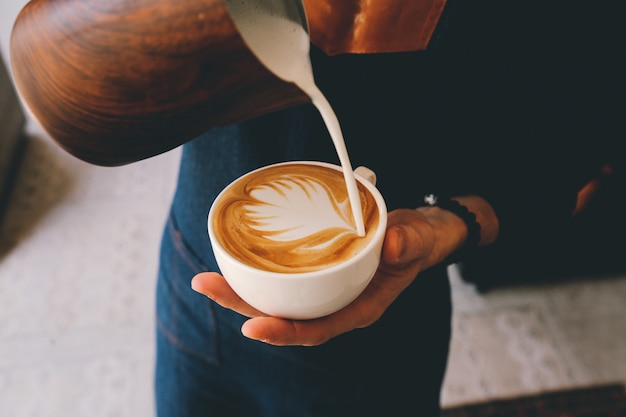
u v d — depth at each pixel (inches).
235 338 18.4
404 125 15.8
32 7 10.0
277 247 12.5
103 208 46.9
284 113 15.5
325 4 13.7
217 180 16.9
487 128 16.1
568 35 14.7
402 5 13.6
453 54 14.5
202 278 12.7
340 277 11.7
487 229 16.2
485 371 35.5
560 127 16.1
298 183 14.1
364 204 13.3
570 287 41.0
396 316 17.9
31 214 46.1
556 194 16.5
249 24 10.9
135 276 41.3
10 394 34.0
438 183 17.2
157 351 21.1
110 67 9.4
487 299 40.3
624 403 33.6
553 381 34.9
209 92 9.7
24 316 38.4
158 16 9.1
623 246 39.0
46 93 9.9
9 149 49.4
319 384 18.7
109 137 10.2
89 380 34.8
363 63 14.6
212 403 20.5
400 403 19.9
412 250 13.0
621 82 15.7
